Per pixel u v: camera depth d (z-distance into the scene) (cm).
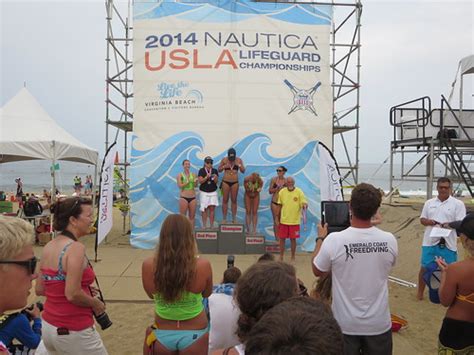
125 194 1438
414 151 1164
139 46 1121
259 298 172
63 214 310
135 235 1103
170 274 287
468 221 285
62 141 1075
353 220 306
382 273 299
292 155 1136
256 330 109
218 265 909
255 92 1131
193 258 294
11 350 329
